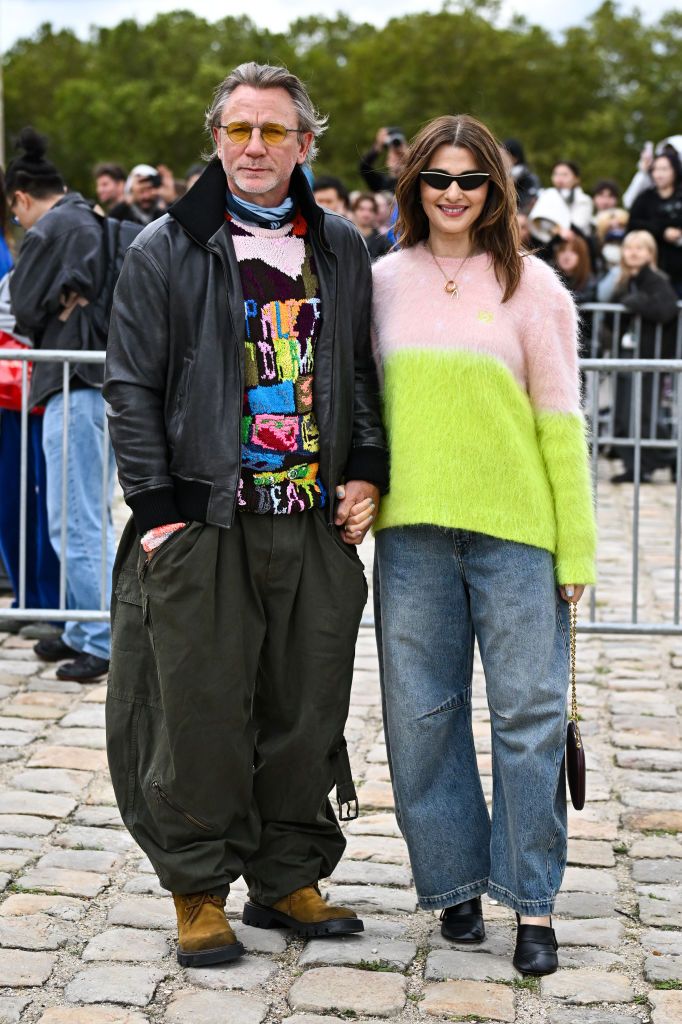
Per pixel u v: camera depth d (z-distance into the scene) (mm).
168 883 2904
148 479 2775
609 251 11102
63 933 3090
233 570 2805
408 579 2910
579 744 2963
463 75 53625
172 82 63344
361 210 9828
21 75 70812
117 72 66562
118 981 2838
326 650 2900
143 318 2770
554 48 54781
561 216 9711
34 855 3559
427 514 2812
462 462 2809
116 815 3861
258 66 2781
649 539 8164
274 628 2889
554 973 2883
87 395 5207
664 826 3773
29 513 5609
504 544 2834
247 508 2799
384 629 2979
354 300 2875
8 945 3012
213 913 2936
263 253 2799
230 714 2818
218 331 2748
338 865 3498
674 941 3043
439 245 2871
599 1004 2754
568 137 53406
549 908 2889
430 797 2980
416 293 2859
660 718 4816
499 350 2793
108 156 59781
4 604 6312
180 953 2918
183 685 2785
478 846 3010
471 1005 2742
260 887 3066
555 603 2887
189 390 2756
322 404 2832
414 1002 2766
